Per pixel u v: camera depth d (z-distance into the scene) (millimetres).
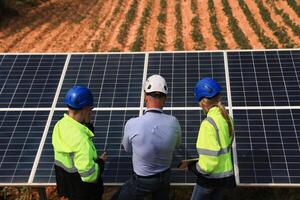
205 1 24844
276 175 7262
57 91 8977
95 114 8500
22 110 8680
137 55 9625
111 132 8164
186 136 7965
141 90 8844
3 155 7910
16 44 19141
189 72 9109
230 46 18500
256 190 9406
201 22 21609
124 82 9055
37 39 19766
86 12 23891
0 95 9039
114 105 8617
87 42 19453
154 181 6258
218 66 9180
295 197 9180
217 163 5977
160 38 19406
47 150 7922
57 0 25500
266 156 7535
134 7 24266
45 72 9453
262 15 21734
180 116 8305
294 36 19250
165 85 6137
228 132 6172
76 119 6133
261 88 8656
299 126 7941
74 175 6102
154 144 6027
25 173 7598
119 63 9492
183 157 7680
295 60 9164
